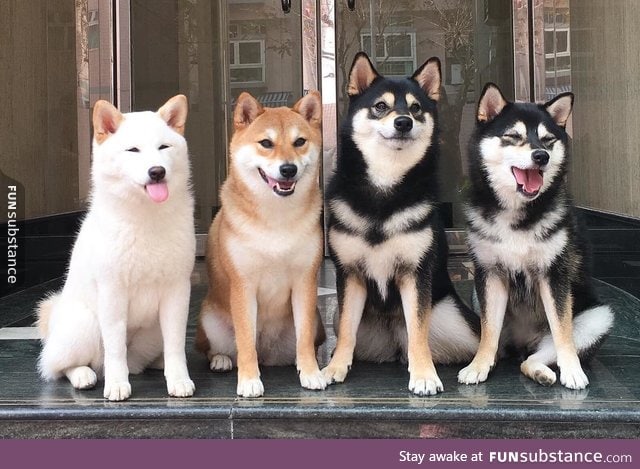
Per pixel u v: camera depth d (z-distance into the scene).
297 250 2.58
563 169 2.79
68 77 5.86
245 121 2.72
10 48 5.38
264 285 2.64
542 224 2.65
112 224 2.39
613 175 4.92
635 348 3.15
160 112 2.56
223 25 6.33
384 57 6.30
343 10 6.18
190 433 2.28
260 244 2.53
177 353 2.54
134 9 6.06
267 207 2.54
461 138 6.27
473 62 6.27
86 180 5.80
